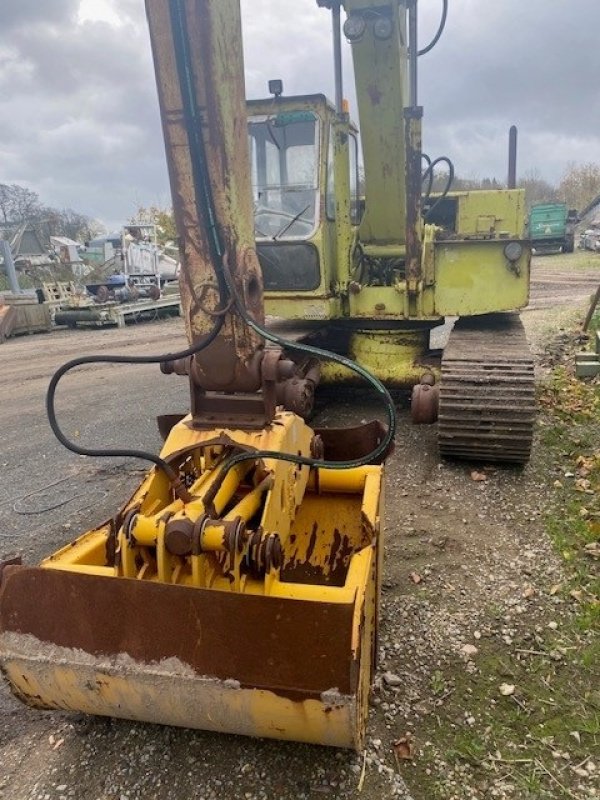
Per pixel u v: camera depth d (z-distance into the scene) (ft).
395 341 19.17
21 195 153.28
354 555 7.60
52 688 7.02
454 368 15.55
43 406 24.29
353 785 7.38
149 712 6.94
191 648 6.52
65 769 7.73
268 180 17.72
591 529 12.35
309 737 6.75
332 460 10.91
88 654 6.77
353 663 6.13
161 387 26.45
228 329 8.25
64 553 7.78
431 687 8.79
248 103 17.26
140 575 7.08
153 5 7.20
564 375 23.26
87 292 61.77
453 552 12.00
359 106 18.31
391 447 10.41
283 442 8.46
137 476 16.49
